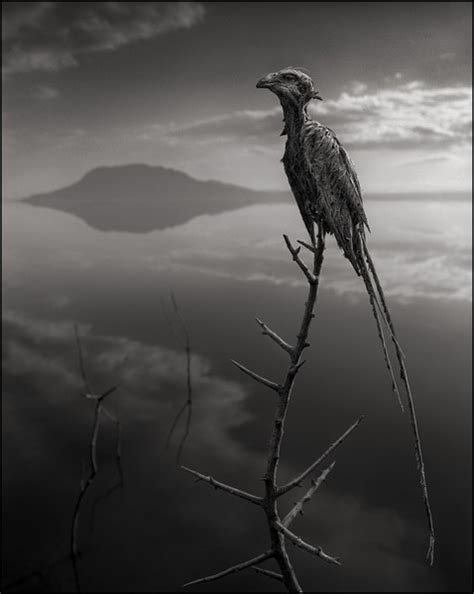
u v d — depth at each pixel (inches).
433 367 1539.1
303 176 129.3
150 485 1093.8
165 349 1861.5
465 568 820.6
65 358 1791.3
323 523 961.5
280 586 811.4
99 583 796.6
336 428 1256.8
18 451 1219.9
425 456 1114.7
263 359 1713.8
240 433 1293.1
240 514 1010.7
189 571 842.2
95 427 886.4
